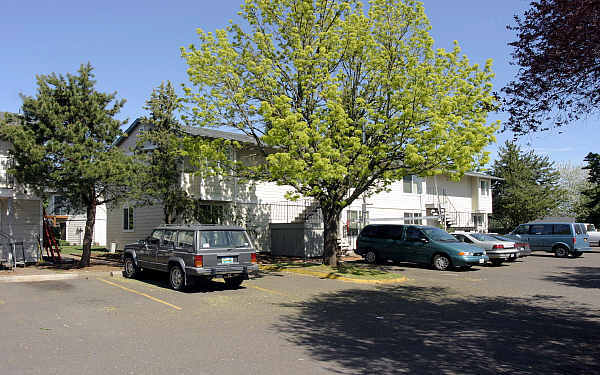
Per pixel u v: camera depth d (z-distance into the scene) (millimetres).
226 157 15656
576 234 23828
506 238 21625
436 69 13367
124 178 14594
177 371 5477
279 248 22141
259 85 14352
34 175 13828
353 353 6371
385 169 14312
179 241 11695
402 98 12953
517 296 11414
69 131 13719
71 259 17984
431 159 12734
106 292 11289
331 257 16328
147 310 9195
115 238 24453
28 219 17047
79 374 5340
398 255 18328
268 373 5449
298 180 15078
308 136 12609
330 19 15820
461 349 6621
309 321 8398
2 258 16172
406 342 6996
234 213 21766
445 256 17062
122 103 15664
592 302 10570
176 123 18078
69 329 7590
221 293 11297
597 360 6137
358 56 15273
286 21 15422
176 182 17906
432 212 31641
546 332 7684
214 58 14258
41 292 11281
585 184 56844
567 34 6469
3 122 13984
